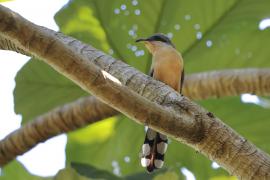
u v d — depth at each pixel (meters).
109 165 12.59
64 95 11.95
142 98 6.09
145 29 12.05
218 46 12.06
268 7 11.79
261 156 6.33
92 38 12.00
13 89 11.77
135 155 12.53
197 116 6.38
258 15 11.88
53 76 11.73
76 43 7.22
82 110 9.63
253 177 6.26
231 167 6.37
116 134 12.47
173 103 6.48
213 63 12.21
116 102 6.04
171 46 11.91
